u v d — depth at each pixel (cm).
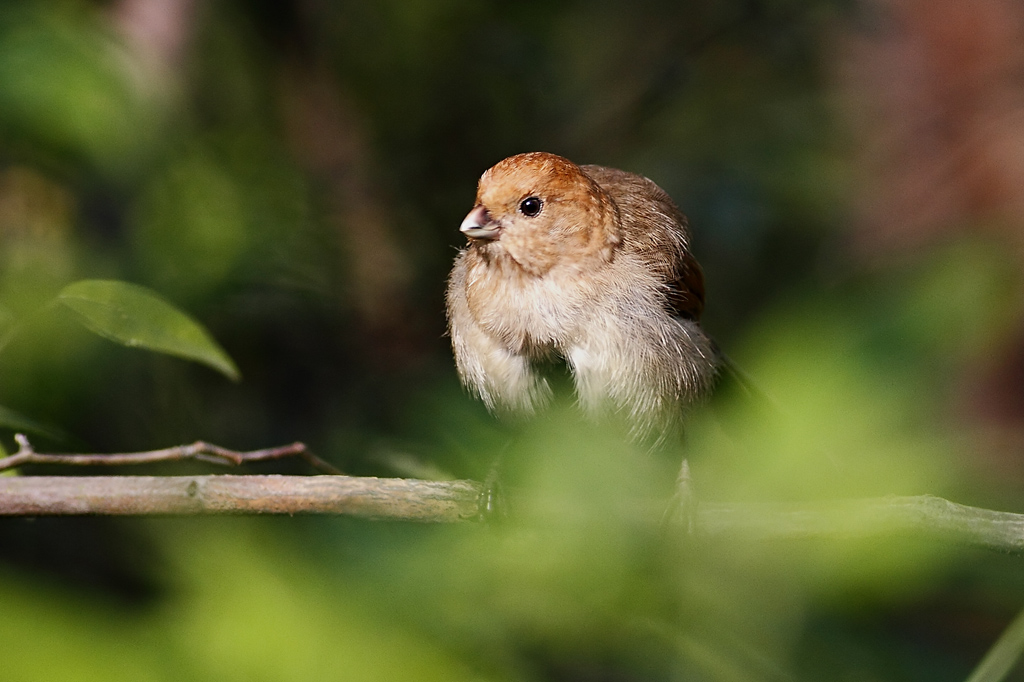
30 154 1023
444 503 661
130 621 410
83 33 936
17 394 1012
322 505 657
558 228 877
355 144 1387
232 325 1205
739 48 1511
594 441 596
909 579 491
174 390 1173
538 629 543
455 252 1354
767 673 545
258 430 1197
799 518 632
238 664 429
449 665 475
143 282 1121
